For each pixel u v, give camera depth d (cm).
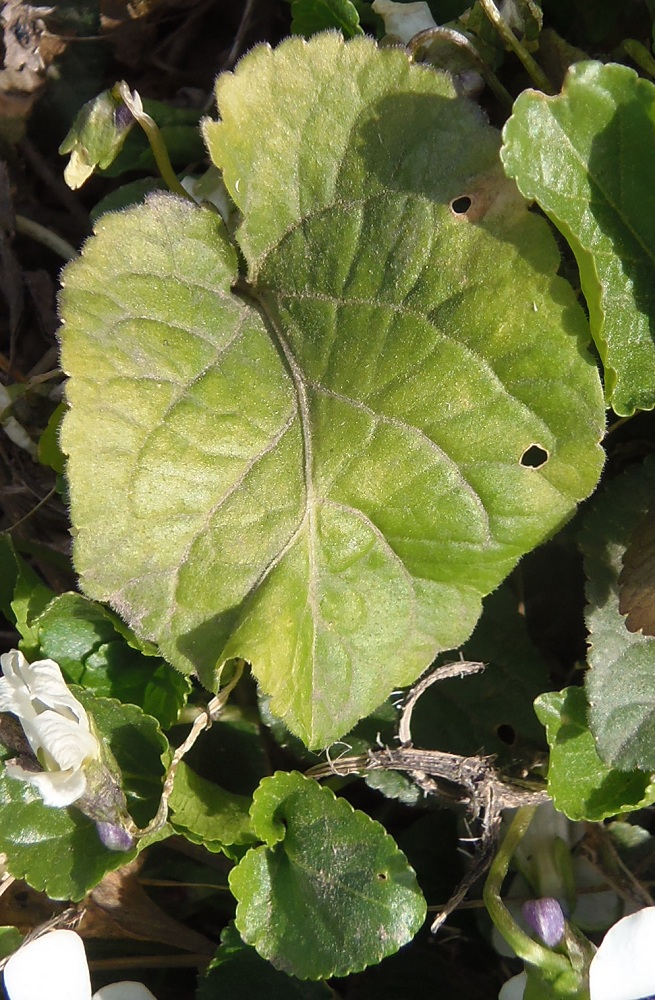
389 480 28
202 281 29
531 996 29
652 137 28
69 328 28
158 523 28
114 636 30
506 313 28
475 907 30
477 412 28
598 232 28
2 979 30
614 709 29
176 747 31
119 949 31
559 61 30
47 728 28
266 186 28
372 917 29
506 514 28
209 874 31
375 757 30
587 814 29
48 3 33
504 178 28
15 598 30
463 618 29
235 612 29
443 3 31
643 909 28
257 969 30
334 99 28
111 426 28
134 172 34
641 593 28
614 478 29
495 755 30
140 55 34
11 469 32
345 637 29
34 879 29
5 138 34
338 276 28
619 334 28
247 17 33
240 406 29
